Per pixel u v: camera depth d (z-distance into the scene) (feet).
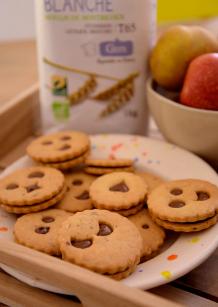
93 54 1.89
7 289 1.38
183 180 1.60
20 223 1.51
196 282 1.41
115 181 1.64
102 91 1.95
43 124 2.06
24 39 3.10
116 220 1.43
